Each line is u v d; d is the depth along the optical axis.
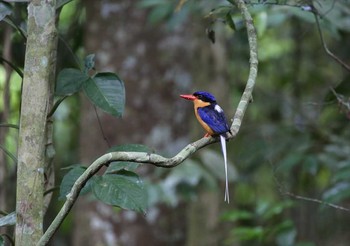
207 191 12.34
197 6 11.59
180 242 12.55
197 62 12.69
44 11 5.32
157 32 12.72
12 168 13.13
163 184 10.61
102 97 6.09
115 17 12.70
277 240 10.60
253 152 13.65
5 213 5.86
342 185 10.47
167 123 12.60
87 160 12.71
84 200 12.47
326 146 12.45
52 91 5.66
